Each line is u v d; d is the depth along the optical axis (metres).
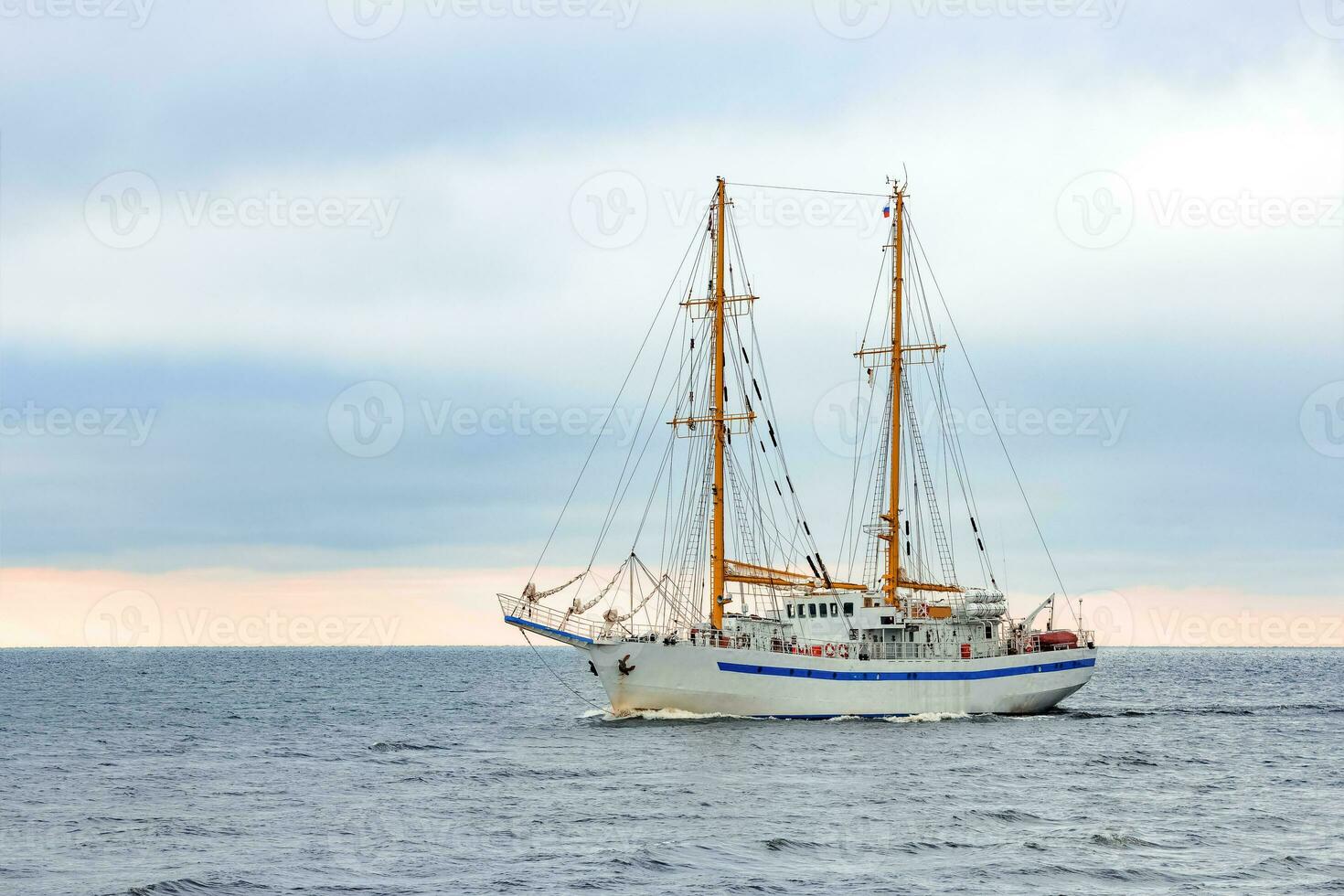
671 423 120.94
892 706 116.00
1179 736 113.94
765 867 60.47
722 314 120.06
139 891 56.44
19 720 142.38
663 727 111.69
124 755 105.25
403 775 89.31
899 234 130.12
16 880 58.91
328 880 58.56
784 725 111.56
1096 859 61.69
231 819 72.81
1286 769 92.19
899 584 125.94
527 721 135.38
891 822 70.62
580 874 59.09
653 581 116.12
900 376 129.00
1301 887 57.03
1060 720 125.62
